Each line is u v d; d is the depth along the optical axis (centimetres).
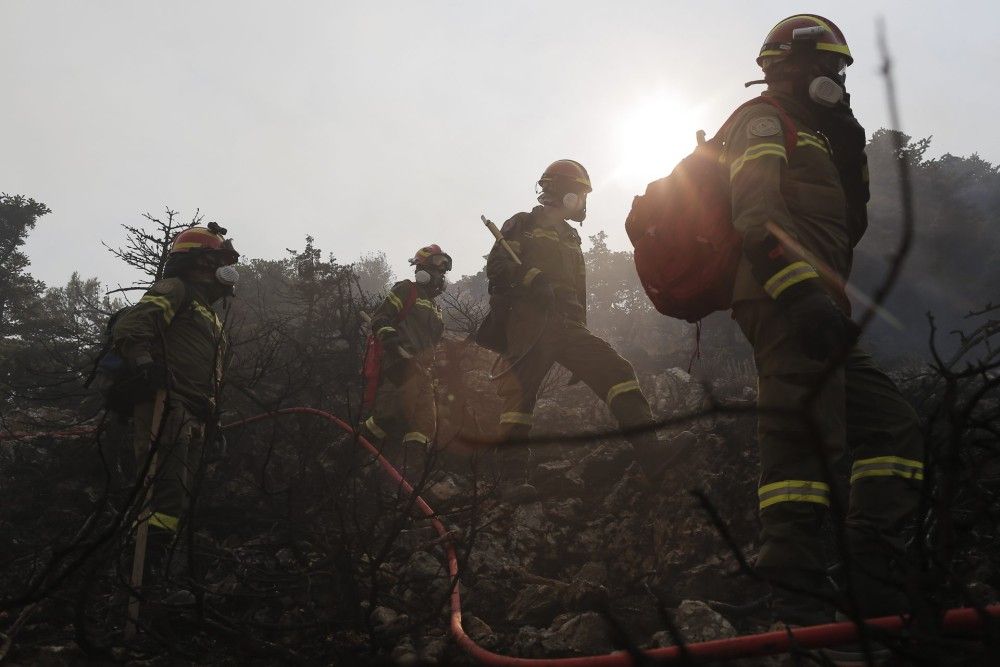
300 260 956
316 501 437
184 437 394
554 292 505
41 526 455
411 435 574
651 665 145
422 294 643
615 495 466
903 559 195
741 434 461
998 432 208
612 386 477
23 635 311
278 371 754
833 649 220
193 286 434
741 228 265
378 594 323
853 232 308
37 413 706
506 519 466
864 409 272
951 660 168
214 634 295
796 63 302
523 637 317
